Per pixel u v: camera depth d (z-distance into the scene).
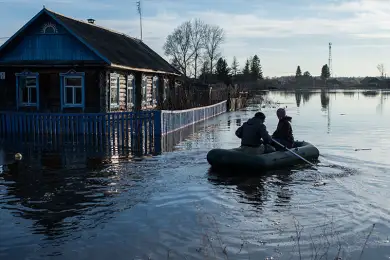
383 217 7.41
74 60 21.81
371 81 146.62
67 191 9.10
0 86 22.73
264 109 40.66
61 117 17.86
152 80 28.69
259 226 6.97
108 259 5.82
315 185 9.54
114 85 22.94
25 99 22.78
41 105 22.31
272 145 12.18
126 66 22.36
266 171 10.92
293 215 7.50
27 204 8.19
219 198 8.54
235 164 10.84
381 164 11.89
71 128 17.83
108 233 6.71
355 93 92.25
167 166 11.71
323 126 22.80
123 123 17.39
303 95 80.75
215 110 32.34
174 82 33.91
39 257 5.89
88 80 21.62
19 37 22.19
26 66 21.86
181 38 86.81
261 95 74.50
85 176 10.52
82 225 7.07
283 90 122.38
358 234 6.63
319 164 11.88
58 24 21.88
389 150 14.38
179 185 9.56
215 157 11.02
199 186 9.47
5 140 17.20
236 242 6.33
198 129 21.50
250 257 5.83
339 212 7.66
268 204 8.14
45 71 22.09
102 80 21.44
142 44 34.72
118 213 7.65
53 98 22.14
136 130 17.47
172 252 6.00
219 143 16.27
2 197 8.66
